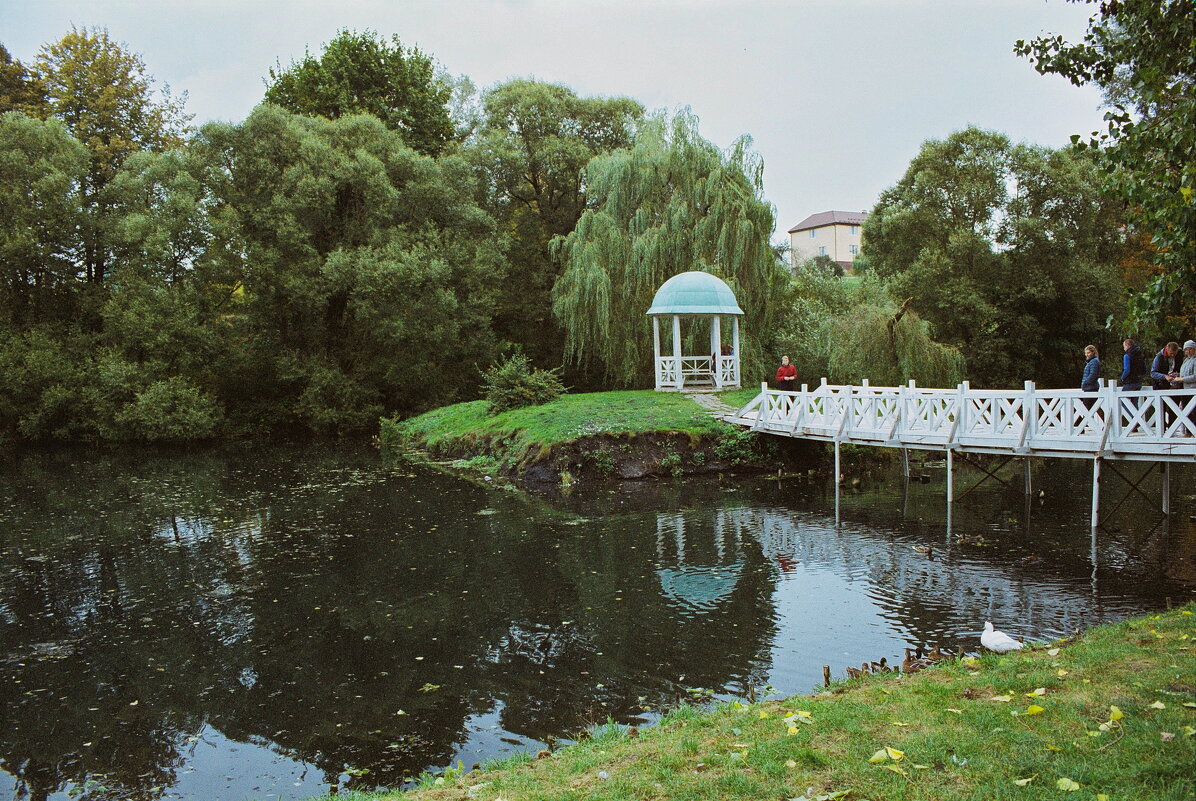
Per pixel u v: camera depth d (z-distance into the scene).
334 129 33.28
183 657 9.15
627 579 11.56
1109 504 15.63
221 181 31.77
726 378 27.00
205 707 7.84
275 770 6.60
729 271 27.94
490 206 37.34
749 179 28.98
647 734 5.72
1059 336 33.66
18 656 9.29
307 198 31.14
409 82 38.31
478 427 25.08
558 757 5.54
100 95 33.28
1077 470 20.06
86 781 6.52
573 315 29.58
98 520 16.72
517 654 8.89
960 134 34.06
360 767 6.59
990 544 12.74
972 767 4.35
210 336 31.41
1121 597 9.84
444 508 17.08
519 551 13.30
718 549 13.05
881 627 9.21
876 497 17.06
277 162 32.59
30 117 31.67
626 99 38.03
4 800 6.25
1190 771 4.05
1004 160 33.44
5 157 29.30
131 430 30.28
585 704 7.54
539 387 26.28
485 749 6.77
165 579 12.28
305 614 10.48
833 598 10.34
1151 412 15.39
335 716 7.55
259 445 30.55
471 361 35.62
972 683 5.84
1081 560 11.57
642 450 20.50
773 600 10.38
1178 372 13.42
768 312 28.81
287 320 33.88
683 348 29.48
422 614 10.34
